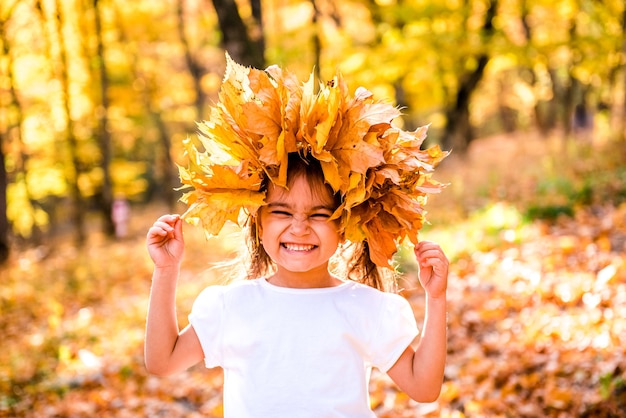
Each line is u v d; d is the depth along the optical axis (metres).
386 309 2.12
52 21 14.71
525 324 5.61
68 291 10.62
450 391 4.61
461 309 6.32
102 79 16.06
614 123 16.20
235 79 2.04
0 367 6.56
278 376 2.04
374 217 2.03
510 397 4.39
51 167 18.73
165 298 2.15
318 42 12.08
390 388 4.91
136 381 5.98
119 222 17.83
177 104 21.03
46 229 25.16
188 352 2.16
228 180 1.95
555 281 6.31
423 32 12.32
